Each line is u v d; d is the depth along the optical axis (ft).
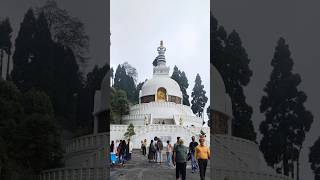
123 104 168.04
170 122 163.02
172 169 67.62
